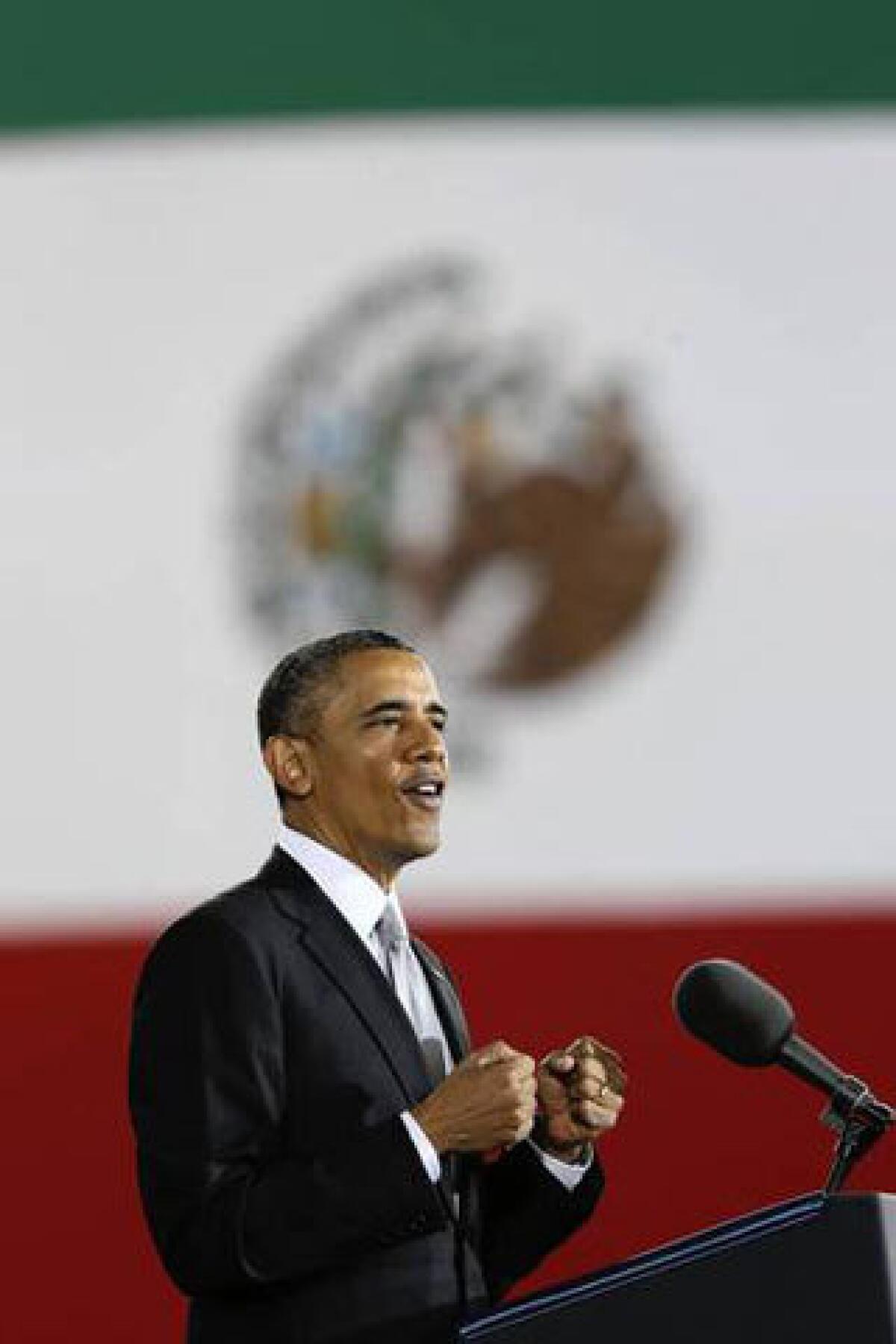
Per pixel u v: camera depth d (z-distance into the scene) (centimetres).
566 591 2355
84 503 2384
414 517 2372
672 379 2370
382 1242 1084
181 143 2409
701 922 2327
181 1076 1114
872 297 2370
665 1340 953
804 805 2331
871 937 2314
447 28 2403
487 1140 1085
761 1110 2312
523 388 2373
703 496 2358
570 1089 1175
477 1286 1138
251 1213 1080
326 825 1191
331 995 1142
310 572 2370
